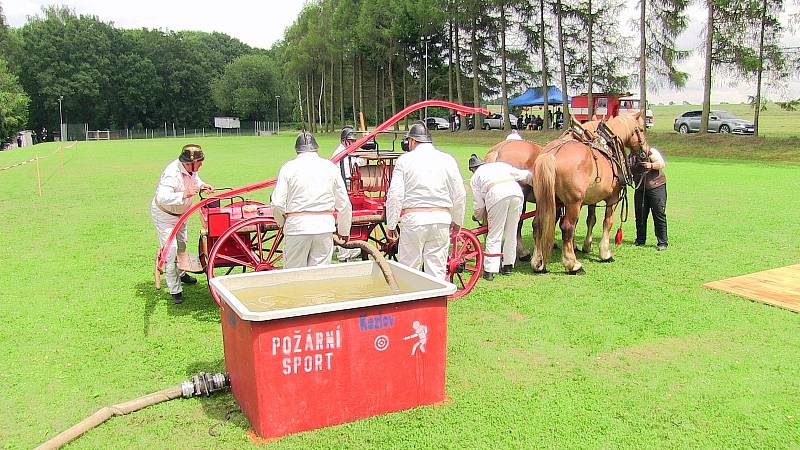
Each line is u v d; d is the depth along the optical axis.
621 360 5.32
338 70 66.94
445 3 44.81
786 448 3.93
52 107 81.56
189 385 4.54
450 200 6.05
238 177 20.92
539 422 4.22
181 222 6.23
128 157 34.22
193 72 94.88
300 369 3.94
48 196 16.50
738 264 8.60
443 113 60.91
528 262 8.95
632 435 4.07
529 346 5.64
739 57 30.62
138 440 4.01
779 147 27.39
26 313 6.57
